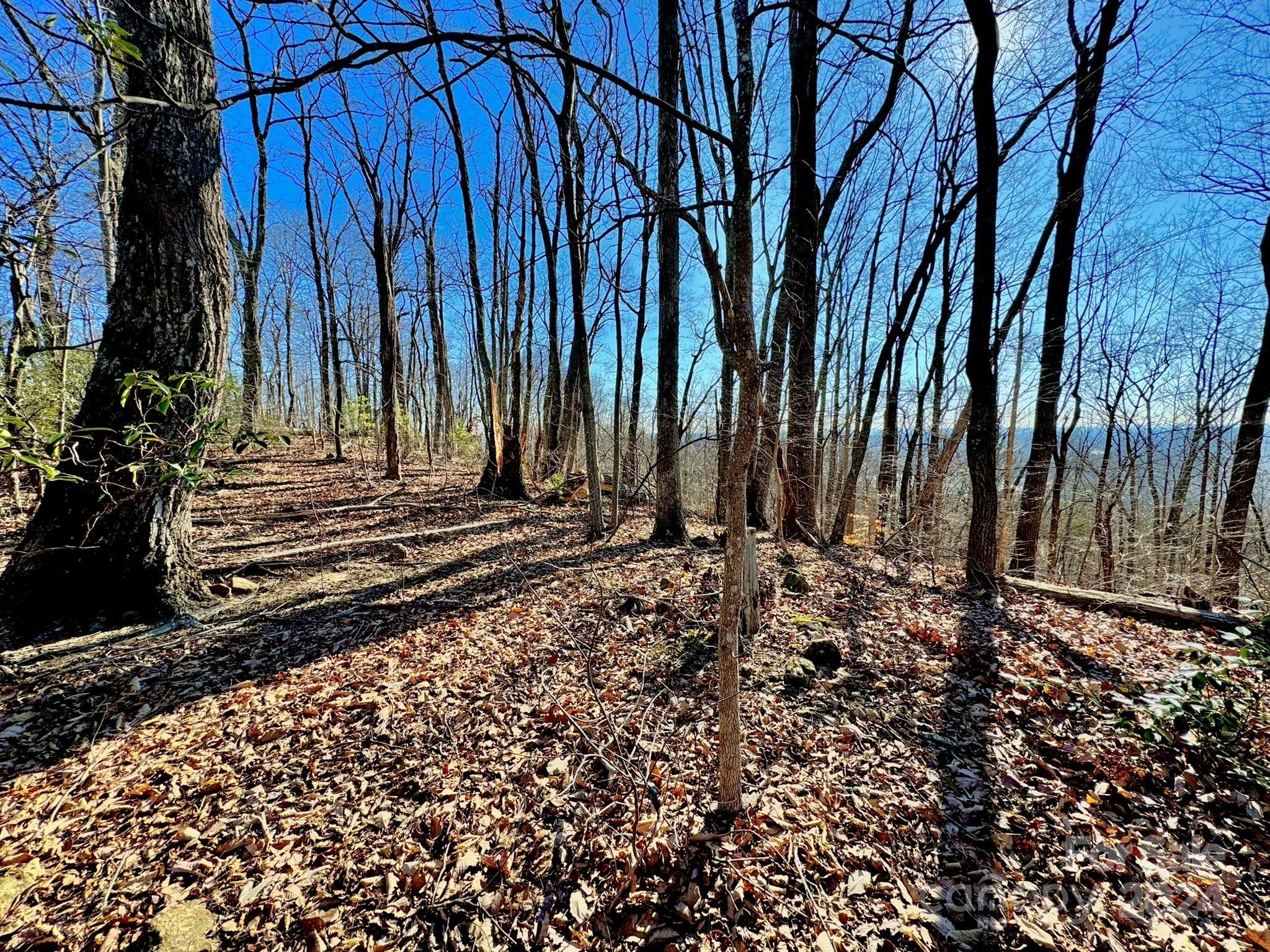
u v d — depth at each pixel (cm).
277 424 2141
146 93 385
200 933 211
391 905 229
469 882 240
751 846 260
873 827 276
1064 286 868
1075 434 1477
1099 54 773
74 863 238
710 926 224
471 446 1769
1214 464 1155
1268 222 766
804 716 367
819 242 931
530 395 1529
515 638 468
